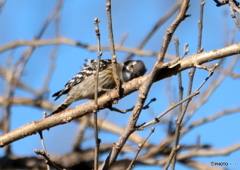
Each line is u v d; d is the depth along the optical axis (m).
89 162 13.84
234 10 7.93
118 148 7.95
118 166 13.27
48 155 8.07
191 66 8.17
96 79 7.48
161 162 13.02
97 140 7.49
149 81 7.81
